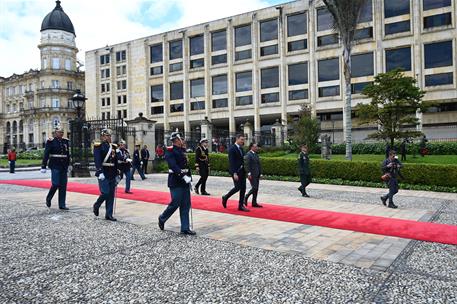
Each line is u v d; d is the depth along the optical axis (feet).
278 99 156.35
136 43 196.75
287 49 153.79
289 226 23.59
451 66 123.75
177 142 21.45
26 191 41.42
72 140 62.18
